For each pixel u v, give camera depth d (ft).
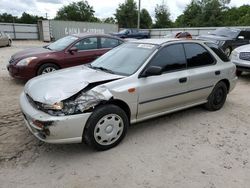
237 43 45.11
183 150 12.14
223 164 11.06
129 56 14.08
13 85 23.27
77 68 14.65
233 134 13.97
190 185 9.66
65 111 10.53
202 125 15.01
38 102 10.89
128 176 10.14
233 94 21.97
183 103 14.98
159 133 13.84
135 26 199.93
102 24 105.09
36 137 11.71
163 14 198.39
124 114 12.16
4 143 12.41
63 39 26.91
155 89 12.99
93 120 11.13
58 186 9.53
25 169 10.50
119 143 12.53
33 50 25.43
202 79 15.34
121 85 11.92
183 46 14.87
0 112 16.34
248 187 9.62
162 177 10.11
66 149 12.05
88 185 9.61
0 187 9.42
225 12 196.44
